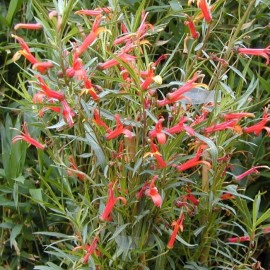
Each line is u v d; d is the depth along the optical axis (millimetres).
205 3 863
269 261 1187
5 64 1170
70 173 955
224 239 1120
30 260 1166
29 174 1136
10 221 1129
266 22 1175
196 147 915
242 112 933
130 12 1137
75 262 908
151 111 863
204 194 921
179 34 1151
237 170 1107
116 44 885
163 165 853
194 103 889
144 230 904
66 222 1087
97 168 929
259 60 1149
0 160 1174
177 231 887
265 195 1171
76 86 819
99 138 863
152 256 999
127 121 856
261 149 1114
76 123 889
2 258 1179
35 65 800
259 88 1147
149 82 809
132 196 889
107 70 942
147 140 850
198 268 952
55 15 789
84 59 953
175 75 1157
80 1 1066
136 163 872
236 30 906
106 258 933
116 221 902
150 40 1165
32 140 927
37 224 1143
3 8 1245
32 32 1198
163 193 875
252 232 939
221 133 926
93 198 952
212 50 1107
